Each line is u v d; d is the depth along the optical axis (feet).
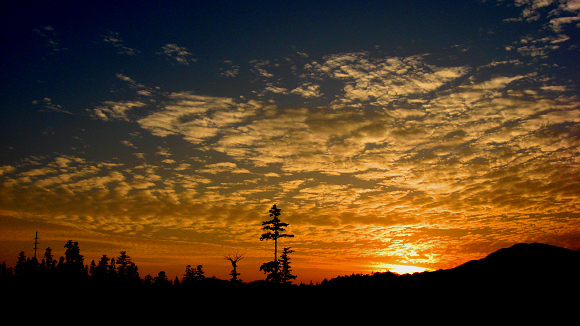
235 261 216.95
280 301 169.17
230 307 172.65
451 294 136.56
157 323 166.81
